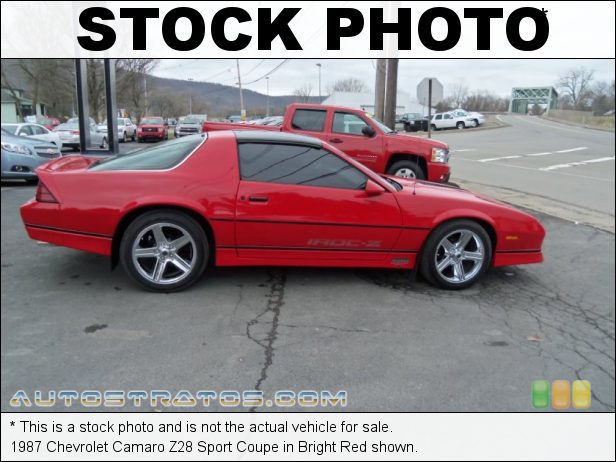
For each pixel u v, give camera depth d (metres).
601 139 31.73
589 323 4.06
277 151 4.29
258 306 3.99
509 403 2.86
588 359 3.44
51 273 4.58
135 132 31.72
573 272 5.43
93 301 3.98
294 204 4.17
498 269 5.36
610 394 3.01
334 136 8.48
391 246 4.42
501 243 4.60
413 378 3.05
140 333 3.48
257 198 4.11
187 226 4.05
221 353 3.25
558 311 4.27
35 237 4.09
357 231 4.30
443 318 3.95
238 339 3.44
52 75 32.16
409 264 4.52
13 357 3.13
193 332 3.52
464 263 4.70
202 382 2.93
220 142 4.24
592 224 7.89
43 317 3.68
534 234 4.67
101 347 3.28
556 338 3.74
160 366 3.08
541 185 12.48
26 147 9.91
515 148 25.17
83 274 4.57
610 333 3.88
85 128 10.76
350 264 4.43
